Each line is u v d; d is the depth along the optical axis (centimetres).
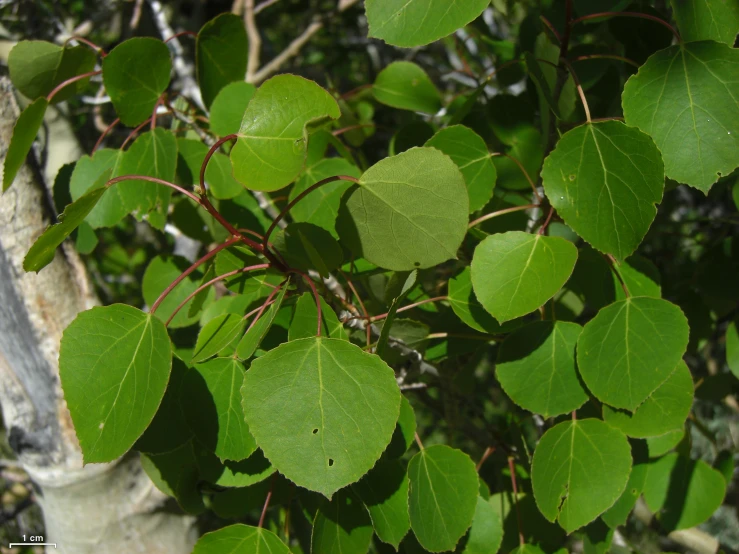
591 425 27
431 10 24
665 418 27
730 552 38
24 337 32
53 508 33
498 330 27
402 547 32
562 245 25
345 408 23
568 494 27
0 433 61
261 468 26
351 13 69
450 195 24
